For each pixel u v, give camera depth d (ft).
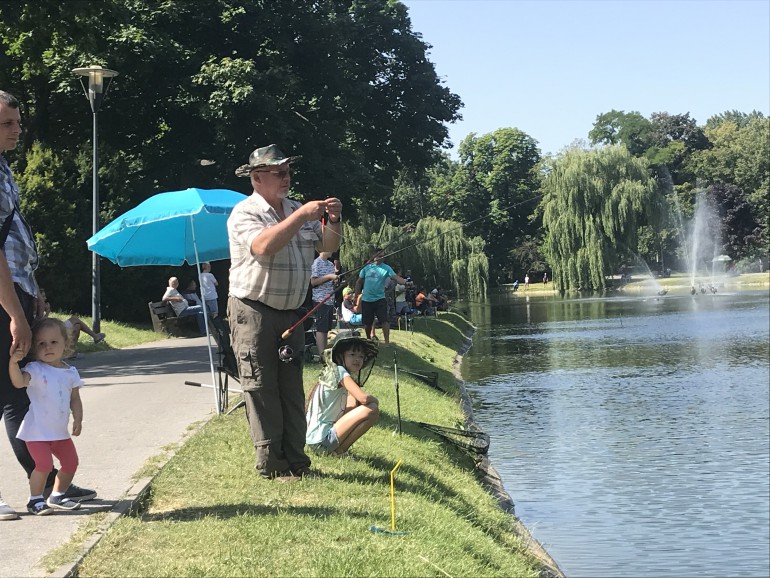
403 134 104.83
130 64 79.51
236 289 18.10
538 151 257.55
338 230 17.66
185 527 15.25
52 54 76.13
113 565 13.41
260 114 82.17
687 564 25.18
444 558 15.19
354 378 21.75
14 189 14.70
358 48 101.86
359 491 18.31
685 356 75.15
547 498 31.99
